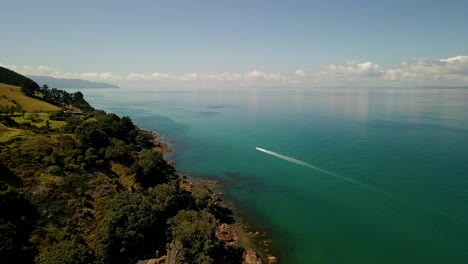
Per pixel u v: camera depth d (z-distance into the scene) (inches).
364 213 3873.0
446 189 4220.0
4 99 6422.2
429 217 3622.0
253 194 4611.2
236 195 4591.5
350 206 4079.7
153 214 3346.5
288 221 3782.0
